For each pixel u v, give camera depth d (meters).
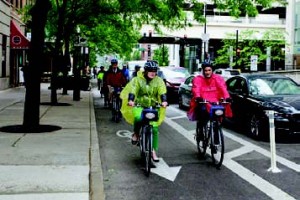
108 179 7.53
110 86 16.55
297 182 7.36
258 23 72.12
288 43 49.09
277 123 11.01
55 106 18.78
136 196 6.55
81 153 8.91
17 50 34.34
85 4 22.12
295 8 49.88
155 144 8.38
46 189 6.48
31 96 11.83
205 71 9.08
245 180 7.49
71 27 22.75
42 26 12.00
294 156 9.48
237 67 49.72
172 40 71.25
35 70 11.86
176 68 25.84
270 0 17.89
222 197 6.52
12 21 30.94
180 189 6.94
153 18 22.56
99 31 32.84
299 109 11.05
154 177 7.69
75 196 6.18
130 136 12.20
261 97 12.07
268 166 8.54
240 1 17.48
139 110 8.32
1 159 8.27
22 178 7.03
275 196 6.57
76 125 12.95
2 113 15.62
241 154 9.72
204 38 39.44
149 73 8.23
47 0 11.95
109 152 9.93
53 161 8.18
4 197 6.09
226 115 9.06
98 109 19.78
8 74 30.53
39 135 11.02
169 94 23.83
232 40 52.72
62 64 22.72
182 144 11.06
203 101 8.92
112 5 22.38
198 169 8.30
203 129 9.17
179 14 21.06
